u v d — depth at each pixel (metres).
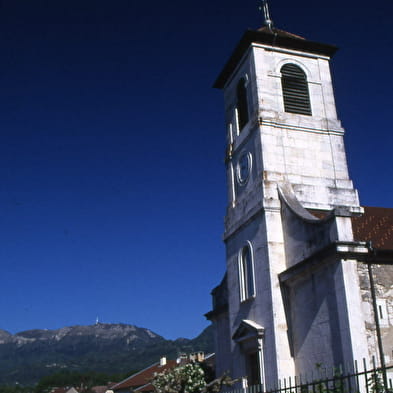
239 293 23.50
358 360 15.91
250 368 21.78
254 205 23.08
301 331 19.14
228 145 27.94
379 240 19.58
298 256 20.11
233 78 28.62
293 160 23.89
